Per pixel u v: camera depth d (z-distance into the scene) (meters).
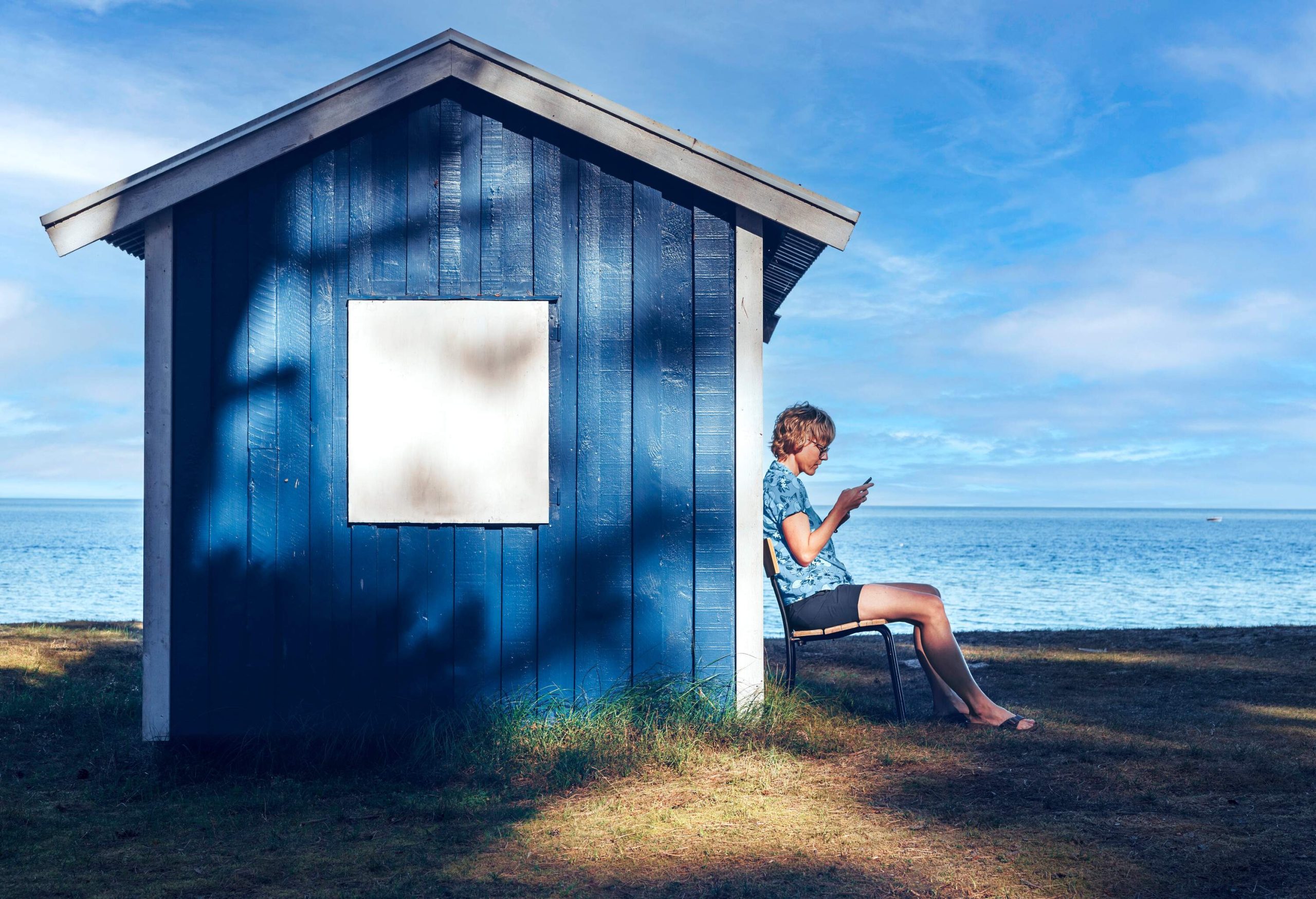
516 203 5.08
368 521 4.93
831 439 5.40
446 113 5.09
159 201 4.83
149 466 4.83
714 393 5.07
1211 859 2.99
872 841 3.32
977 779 3.95
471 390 5.01
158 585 4.80
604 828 3.61
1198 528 158.00
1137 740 4.50
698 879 3.04
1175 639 8.53
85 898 3.07
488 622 4.96
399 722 4.89
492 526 4.99
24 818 3.97
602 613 4.98
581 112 4.99
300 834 3.72
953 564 51.28
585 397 5.05
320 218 5.02
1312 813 3.38
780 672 6.05
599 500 5.02
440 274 5.05
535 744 4.68
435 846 3.50
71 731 5.46
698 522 5.02
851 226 4.95
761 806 3.77
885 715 5.22
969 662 7.25
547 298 5.05
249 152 4.88
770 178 4.95
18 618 19.92
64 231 4.81
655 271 5.09
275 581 4.89
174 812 4.05
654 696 4.93
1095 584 35.47
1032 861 3.05
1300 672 6.55
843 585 5.20
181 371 4.91
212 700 4.83
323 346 4.99
